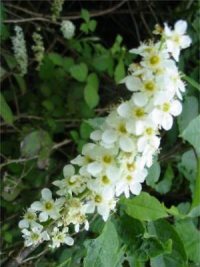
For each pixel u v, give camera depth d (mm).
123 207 191
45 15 292
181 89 149
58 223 168
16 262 189
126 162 149
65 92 290
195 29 280
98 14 307
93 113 282
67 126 287
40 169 261
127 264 216
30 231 173
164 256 193
